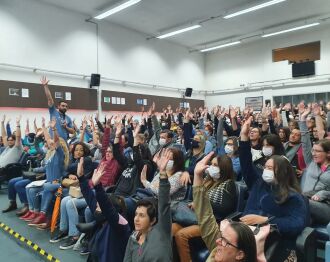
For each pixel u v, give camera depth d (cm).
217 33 1137
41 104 828
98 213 203
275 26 1055
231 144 314
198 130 451
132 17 973
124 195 292
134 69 1096
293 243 167
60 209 309
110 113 1008
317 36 1086
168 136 385
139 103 1109
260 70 1241
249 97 1274
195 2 859
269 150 252
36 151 557
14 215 390
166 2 859
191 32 1123
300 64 1111
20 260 264
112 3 860
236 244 108
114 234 195
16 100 778
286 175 182
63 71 883
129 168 310
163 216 161
